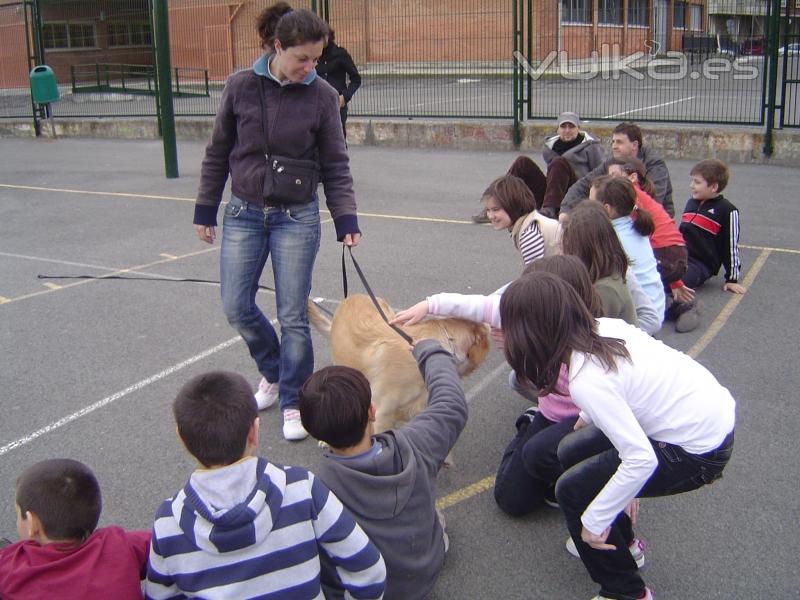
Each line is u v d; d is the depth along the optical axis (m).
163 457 4.04
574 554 3.24
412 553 2.67
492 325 3.55
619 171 5.75
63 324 5.95
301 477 2.31
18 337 5.69
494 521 3.48
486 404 4.57
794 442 4.02
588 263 3.54
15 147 16.98
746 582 3.04
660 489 2.78
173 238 8.57
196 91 26.41
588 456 2.99
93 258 7.80
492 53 19.58
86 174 13.05
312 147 4.06
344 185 4.16
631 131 6.51
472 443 4.13
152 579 2.27
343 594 2.51
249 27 25.28
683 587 3.03
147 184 11.96
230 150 4.16
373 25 20.69
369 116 15.88
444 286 6.69
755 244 7.67
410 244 8.05
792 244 7.64
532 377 2.68
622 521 2.95
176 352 5.40
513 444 3.60
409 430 2.81
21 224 9.41
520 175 8.16
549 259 3.14
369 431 2.63
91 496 2.28
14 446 4.15
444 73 20.16
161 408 4.59
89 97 23.42
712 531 3.36
